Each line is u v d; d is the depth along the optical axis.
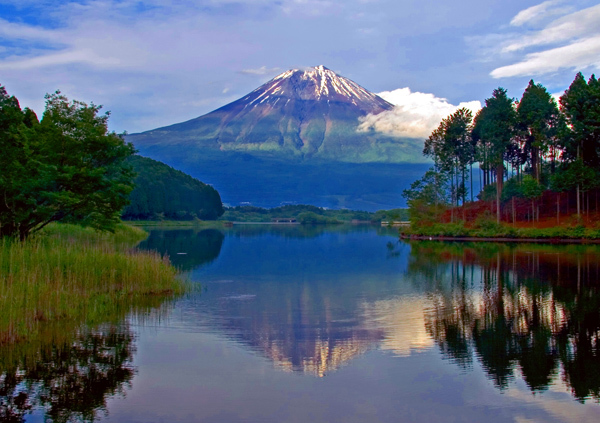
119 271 28.91
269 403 14.45
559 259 49.22
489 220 87.62
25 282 22.94
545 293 30.20
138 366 17.16
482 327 22.12
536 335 20.84
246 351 18.78
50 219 34.56
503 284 33.72
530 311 25.27
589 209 87.19
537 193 84.44
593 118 79.75
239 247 66.88
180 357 18.06
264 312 25.05
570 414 13.80
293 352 18.70
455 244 73.38
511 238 81.31
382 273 40.03
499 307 26.22
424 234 91.44
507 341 19.98
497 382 15.88
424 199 96.19
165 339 20.14
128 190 34.72
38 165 31.89
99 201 34.06
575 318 23.70
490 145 95.88
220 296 29.23
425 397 14.84
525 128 96.31
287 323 22.81
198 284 33.22
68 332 20.88
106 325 22.08
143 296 28.33
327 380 16.06
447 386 15.58
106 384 15.67
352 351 18.84
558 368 17.02
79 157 33.44
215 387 15.52
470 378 16.19
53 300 22.78
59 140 33.03
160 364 17.36
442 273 39.69
